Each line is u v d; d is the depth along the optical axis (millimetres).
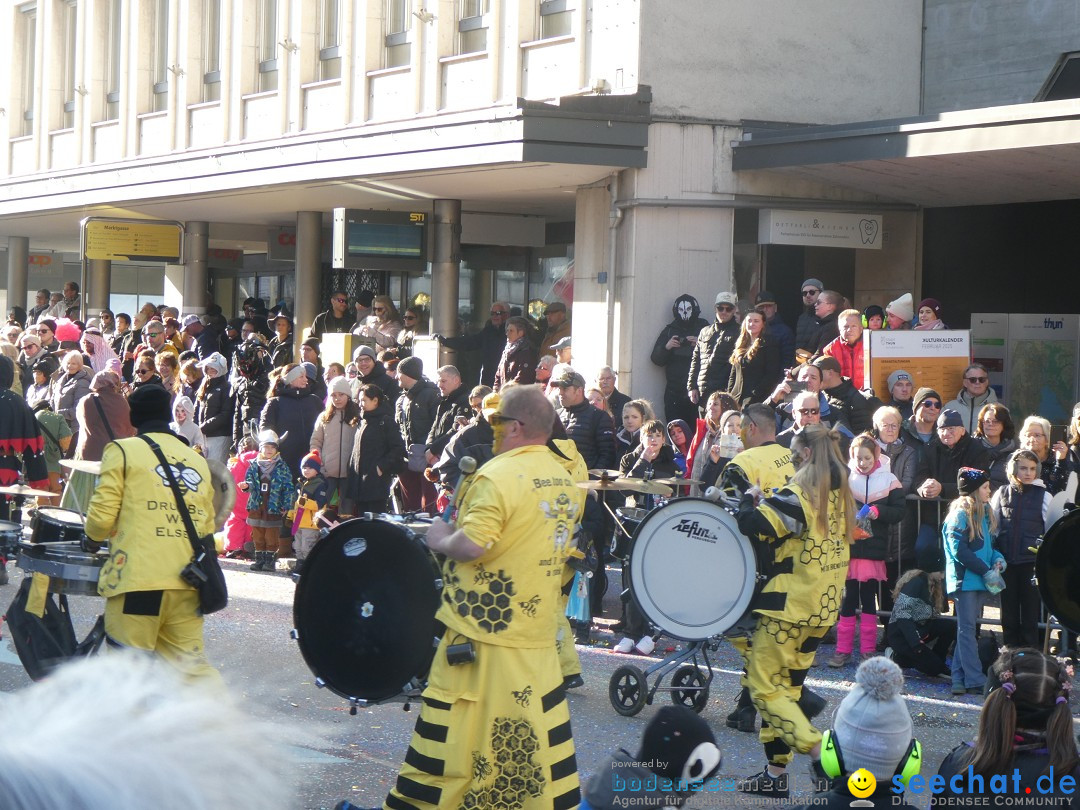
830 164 13531
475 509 4695
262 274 26891
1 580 10938
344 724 7129
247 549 13117
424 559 5773
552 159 13703
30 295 32438
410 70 17375
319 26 19344
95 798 1113
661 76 14312
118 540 6051
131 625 5973
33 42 27188
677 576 7105
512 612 4750
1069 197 14617
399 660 5789
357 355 13039
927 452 9859
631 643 9422
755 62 14750
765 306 13406
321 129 18953
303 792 5852
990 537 8570
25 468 10789
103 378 12086
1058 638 9555
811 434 6293
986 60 15234
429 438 12727
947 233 15750
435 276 17922
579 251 15555
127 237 22234
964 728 7582
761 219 14773
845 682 8664
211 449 14977
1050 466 9734
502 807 4738
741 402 12766
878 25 15438
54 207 21500
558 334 16031
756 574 6965
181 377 15711
